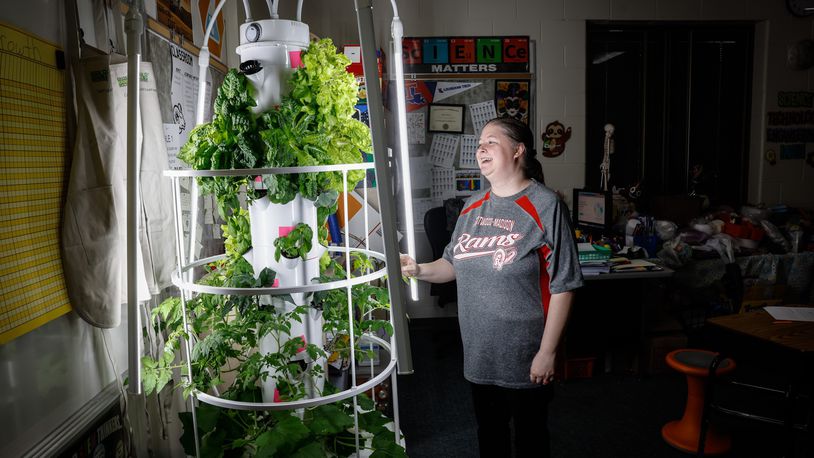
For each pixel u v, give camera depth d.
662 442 2.83
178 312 1.60
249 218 1.62
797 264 4.33
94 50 1.55
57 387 1.43
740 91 5.05
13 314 1.27
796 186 5.07
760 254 4.33
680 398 3.33
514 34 4.68
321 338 1.64
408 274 1.96
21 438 1.29
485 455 2.12
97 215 1.50
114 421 1.61
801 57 4.87
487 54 4.68
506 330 1.92
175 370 1.98
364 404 1.75
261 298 1.55
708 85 5.02
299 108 1.46
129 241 1.29
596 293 3.54
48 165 1.43
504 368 1.94
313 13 4.53
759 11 4.81
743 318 2.55
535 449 1.98
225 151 1.42
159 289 1.79
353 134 1.62
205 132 1.48
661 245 4.29
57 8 1.48
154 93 1.73
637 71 4.96
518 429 1.99
